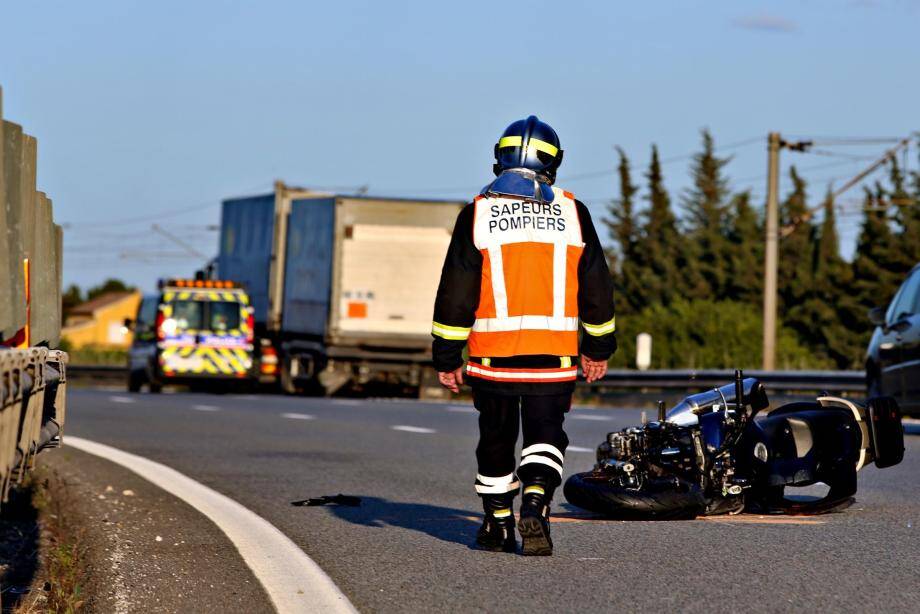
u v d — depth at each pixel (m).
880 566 20.12
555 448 20.39
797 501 28.36
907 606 17.33
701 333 162.38
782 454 26.05
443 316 20.19
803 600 17.70
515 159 20.45
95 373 140.88
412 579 19.70
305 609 18.00
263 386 107.81
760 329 161.25
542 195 20.22
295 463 38.91
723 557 20.95
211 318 95.94
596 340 20.50
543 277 20.02
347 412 64.56
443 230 92.81
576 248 20.23
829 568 19.97
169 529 25.86
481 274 20.19
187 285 96.19
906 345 47.88
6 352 13.16
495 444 21.05
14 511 30.33
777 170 105.88
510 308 20.05
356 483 33.69
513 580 19.28
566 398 20.47
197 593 19.50
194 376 95.25
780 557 20.94
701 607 17.34
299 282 97.81
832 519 25.64
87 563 22.50
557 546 22.14
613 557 21.03
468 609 17.53
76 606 18.95
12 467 13.70
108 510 29.23
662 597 17.98
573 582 19.08
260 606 18.48
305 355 95.81
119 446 44.69
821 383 69.06
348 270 92.69
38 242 19.95
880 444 26.91
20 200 17.89
